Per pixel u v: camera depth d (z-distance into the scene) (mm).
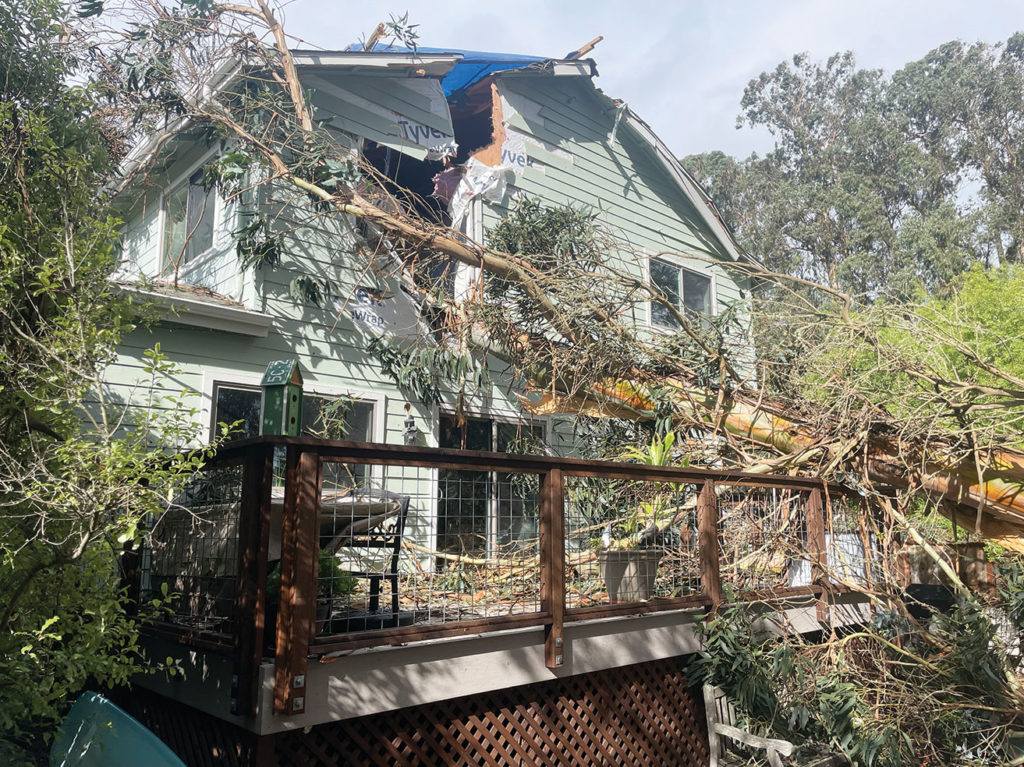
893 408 6730
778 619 5621
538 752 4309
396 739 3746
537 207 9250
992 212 32594
